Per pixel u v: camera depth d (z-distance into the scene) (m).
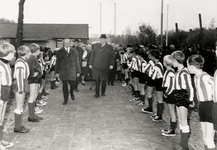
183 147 4.55
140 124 6.26
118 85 13.41
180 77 4.55
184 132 4.52
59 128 5.86
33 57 6.12
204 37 33.50
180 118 4.61
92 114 7.21
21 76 5.17
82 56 13.16
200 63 3.95
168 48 11.82
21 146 4.73
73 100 9.23
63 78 8.46
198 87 3.93
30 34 45.91
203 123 3.91
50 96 10.11
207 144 3.82
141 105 8.40
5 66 4.40
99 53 9.74
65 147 4.68
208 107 3.81
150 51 6.36
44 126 6.02
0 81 4.27
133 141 5.04
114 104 8.61
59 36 46.47
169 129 5.44
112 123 6.31
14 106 8.17
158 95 6.47
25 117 6.82
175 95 4.63
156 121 6.50
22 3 12.97
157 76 6.36
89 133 5.51
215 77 3.32
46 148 4.63
